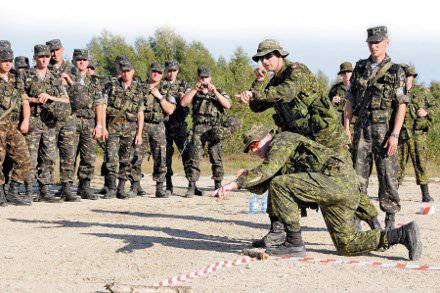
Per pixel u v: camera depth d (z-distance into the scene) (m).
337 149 6.41
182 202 11.87
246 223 9.19
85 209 10.46
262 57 6.42
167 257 6.57
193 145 12.91
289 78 6.28
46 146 11.30
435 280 5.63
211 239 7.72
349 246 6.54
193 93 12.65
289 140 6.27
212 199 12.51
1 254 6.63
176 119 13.09
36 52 10.89
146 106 12.57
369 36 7.95
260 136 6.54
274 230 7.09
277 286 5.34
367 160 8.03
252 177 6.12
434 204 12.27
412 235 6.38
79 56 11.66
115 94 12.30
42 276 5.70
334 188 6.29
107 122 12.35
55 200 11.46
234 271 5.86
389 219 8.04
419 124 12.90
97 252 6.79
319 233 8.31
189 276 5.66
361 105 8.02
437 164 25.44
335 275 5.75
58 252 6.77
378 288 5.31
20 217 9.30
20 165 10.80
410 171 21.83
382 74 7.91
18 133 10.72
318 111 6.36
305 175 6.32
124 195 12.47
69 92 11.57
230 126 13.09
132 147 12.66
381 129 7.89
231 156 27.08
